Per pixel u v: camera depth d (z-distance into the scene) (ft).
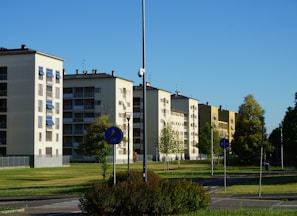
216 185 135.03
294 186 121.90
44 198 105.40
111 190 52.65
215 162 361.30
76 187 132.05
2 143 315.37
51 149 327.26
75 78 407.64
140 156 447.42
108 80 400.47
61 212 72.38
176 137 311.68
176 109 548.72
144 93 72.84
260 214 53.83
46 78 325.01
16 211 72.69
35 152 310.04
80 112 403.95
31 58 315.37
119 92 403.54
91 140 229.66
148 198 51.93
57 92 336.90
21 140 312.50
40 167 305.73
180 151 315.58
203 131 323.57
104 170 163.63
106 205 51.88
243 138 291.99
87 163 373.61
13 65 317.83
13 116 315.37
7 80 318.04
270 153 336.29
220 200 87.81
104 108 398.62
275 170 239.30
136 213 52.03
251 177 174.19
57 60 337.11
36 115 313.73
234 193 103.96
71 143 401.08
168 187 53.01
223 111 653.30
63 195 110.42
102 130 230.07
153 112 468.34
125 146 398.83
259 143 289.12
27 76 314.76
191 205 54.90
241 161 296.92
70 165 335.47
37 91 315.99
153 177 80.48
